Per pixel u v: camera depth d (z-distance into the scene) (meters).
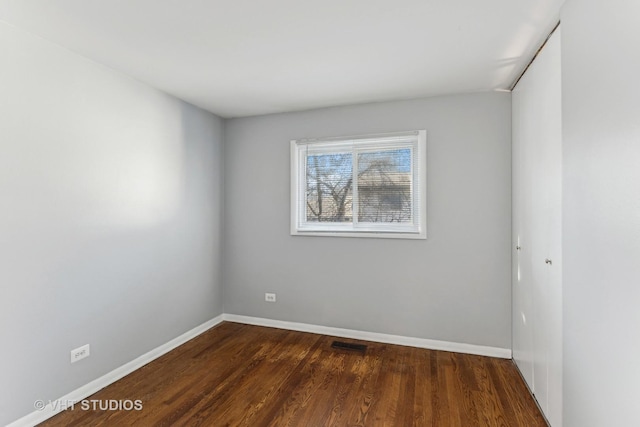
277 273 3.48
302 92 2.85
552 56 1.82
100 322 2.30
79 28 1.84
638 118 1.03
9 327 1.80
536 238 2.08
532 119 2.16
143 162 2.65
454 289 2.89
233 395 2.21
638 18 1.03
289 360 2.72
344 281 3.23
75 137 2.13
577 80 1.46
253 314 3.58
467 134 2.84
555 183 1.77
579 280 1.44
